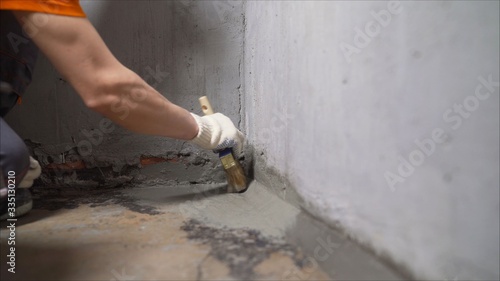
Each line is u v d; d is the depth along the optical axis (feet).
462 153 2.57
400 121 2.88
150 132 4.52
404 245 2.91
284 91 4.69
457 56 2.56
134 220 4.66
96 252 3.73
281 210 4.57
